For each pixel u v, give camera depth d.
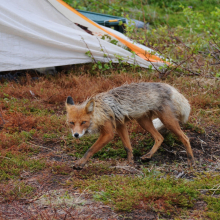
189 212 7.05
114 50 16.67
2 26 14.71
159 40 20.00
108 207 7.11
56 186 8.04
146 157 9.55
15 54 15.16
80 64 17.25
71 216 6.55
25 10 15.73
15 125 11.26
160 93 9.65
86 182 8.05
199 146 10.71
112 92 9.54
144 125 9.99
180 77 15.81
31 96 13.94
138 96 9.44
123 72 15.93
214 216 6.79
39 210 6.98
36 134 10.81
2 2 15.03
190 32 21.92
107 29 18.75
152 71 16.41
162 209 6.97
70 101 9.34
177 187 7.82
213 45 17.44
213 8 29.73
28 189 7.77
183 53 17.77
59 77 15.76
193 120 12.18
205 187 8.00
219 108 13.29
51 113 12.60
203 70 16.36
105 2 30.17
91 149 8.92
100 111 8.91
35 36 15.19
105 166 9.12
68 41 15.83
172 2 30.95
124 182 8.10
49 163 9.14
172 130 9.75
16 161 8.98
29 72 16.44
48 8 16.41
